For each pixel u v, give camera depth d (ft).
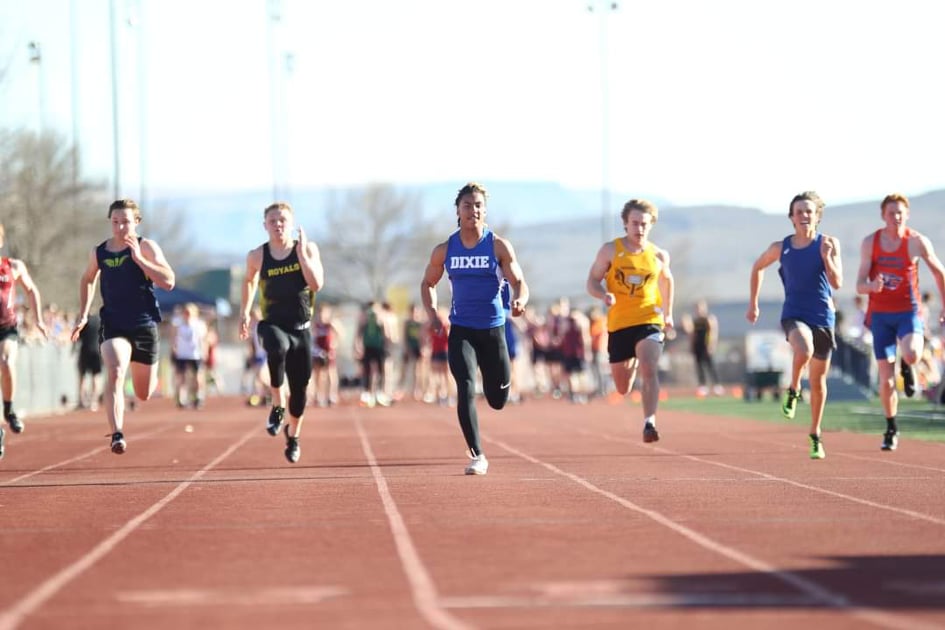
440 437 165.99
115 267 107.24
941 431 164.35
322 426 196.44
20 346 256.32
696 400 304.71
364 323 283.59
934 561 61.36
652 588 54.75
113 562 63.67
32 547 69.21
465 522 76.64
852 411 219.82
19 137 442.91
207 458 133.18
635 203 112.88
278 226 108.88
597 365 345.51
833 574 57.88
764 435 162.71
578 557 63.21
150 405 315.78
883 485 96.68
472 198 103.45
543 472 110.22
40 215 463.42
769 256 116.57
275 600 53.21
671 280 114.93
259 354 297.12
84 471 118.83
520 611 50.37
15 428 122.42
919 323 125.29
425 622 48.57
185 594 54.75
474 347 106.93
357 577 58.34
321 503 87.92
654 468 113.60
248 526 76.23
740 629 46.75
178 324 287.48
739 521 76.18
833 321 116.16
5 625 48.91
